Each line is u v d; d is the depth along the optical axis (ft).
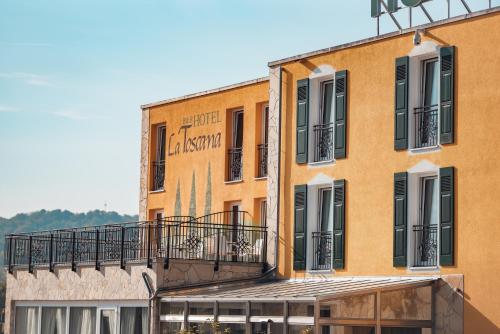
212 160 148.66
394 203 117.91
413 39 117.50
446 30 114.32
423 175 116.47
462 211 110.83
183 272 129.39
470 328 108.78
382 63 121.19
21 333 151.94
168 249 128.67
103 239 138.62
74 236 143.43
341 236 123.65
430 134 116.16
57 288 145.18
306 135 129.70
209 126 149.79
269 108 135.74
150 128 160.86
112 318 134.92
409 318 111.04
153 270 128.36
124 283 132.87
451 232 111.34
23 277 152.56
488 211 108.58
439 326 111.65
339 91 125.70
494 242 107.76
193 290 129.59
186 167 153.28
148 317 128.06
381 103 120.98
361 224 121.80
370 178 121.29
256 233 137.18
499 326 106.42
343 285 115.85
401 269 116.37
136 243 134.92
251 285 130.62
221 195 146.30
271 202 134.31
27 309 151.43
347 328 107.65
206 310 121.49
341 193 124.47
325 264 126.93
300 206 129.80
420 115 117.39
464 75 112.06
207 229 139.13
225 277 131.64
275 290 119.24
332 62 127.34
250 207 141.28
